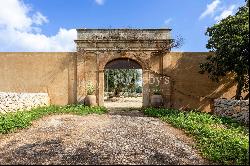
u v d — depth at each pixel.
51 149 8.40
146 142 9.22
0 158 7.69
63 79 20.80
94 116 15.63
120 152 8.13
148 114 16.73
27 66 20.78
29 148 8.52
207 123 12.92
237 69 16.14
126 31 20.72
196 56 20.55
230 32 16.44
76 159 7.55
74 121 13.19
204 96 20.39
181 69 20.55
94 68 20.80
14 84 20.70
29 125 11.77
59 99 20.73
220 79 20.36
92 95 19.91
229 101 15.05
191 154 8.13
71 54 20.88
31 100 17.05
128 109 20.42
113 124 12.46
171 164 7.28
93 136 9.95
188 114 15.17
